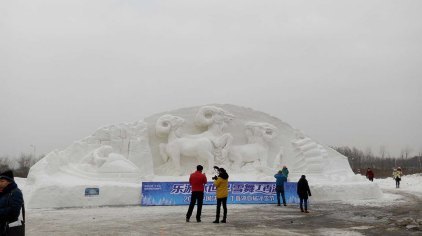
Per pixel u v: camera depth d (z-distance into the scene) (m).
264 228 9.77
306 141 21.22
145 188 15.55
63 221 10.95
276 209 14.36
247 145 20.72
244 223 10.65
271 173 19.94
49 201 14.60
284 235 8.77
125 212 13.15
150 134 20.06
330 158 22.06
